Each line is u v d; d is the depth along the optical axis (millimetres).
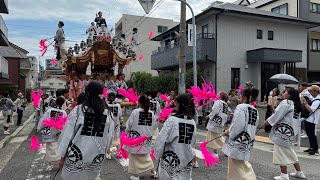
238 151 4703
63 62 14391
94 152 3535
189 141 3908
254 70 20531
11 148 9523
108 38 13680
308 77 24969
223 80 19609
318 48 24547
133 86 25109
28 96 42656
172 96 11055
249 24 20484
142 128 5777
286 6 24844
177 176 3852
